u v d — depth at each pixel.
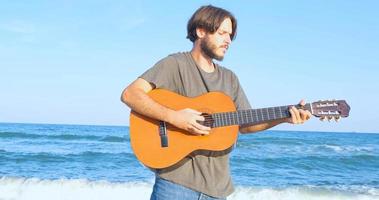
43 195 10.16
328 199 10.79
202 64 3.29
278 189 11.24
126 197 10.20
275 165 19.53
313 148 27.66
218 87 3.31
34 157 20.20
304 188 11.51
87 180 11.16
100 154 21.83
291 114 3.21
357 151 25.92
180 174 3.06
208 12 3.18
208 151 3.12
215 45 3.18
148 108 3.10
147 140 3.17
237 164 19.52
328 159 21.16
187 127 3.10
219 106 3.27
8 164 18.00
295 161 20.75
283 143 31.14
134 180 12.42
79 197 10.12
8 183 10.72
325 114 3.24
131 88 3.19
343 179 16.12
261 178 15.73
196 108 3.23
